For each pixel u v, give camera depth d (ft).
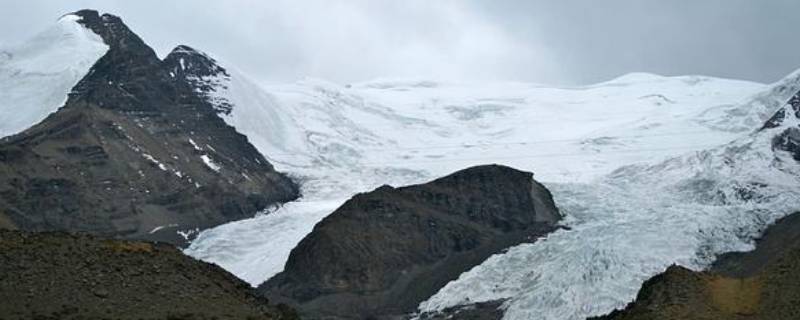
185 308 257.75
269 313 274.16
